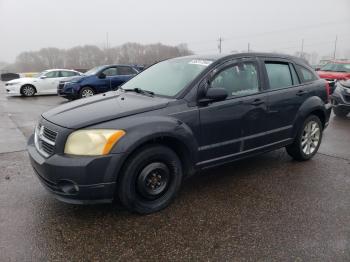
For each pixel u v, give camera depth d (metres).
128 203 3.27
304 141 5.03
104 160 3.03
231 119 3.92
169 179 3.55
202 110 3.67
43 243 2.92
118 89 4.55
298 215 3.42
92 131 3.06
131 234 3.08
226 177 4.43
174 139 3.46
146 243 2.94
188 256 2.76
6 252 2.79
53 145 3.14
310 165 4.93
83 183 3.01
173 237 3.03
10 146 6.07
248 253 2.80
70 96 12.48
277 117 4.48
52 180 3.10
